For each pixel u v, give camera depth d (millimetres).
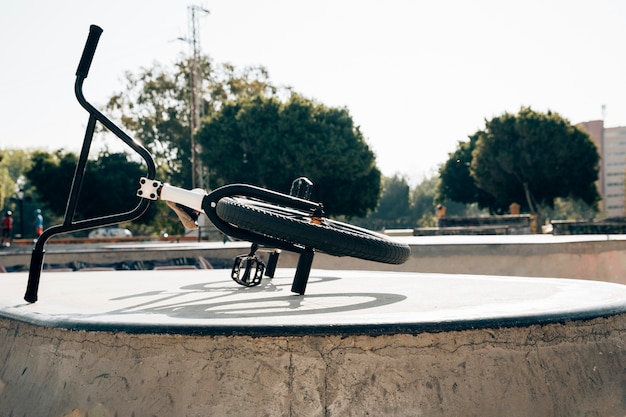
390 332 2035
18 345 2502
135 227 55375
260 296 3154
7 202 68625
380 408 1976
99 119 3119
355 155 37062
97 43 3156
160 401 2016
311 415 1964
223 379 2006
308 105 37438
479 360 2076
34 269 3027
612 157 103000
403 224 84062
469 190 47594
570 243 7789
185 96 48156
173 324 2090
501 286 3488
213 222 3074
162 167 45250
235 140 37969
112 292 3533
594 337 2320
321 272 5059
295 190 3879
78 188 3092
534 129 40531
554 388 2131
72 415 2094
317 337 2023
